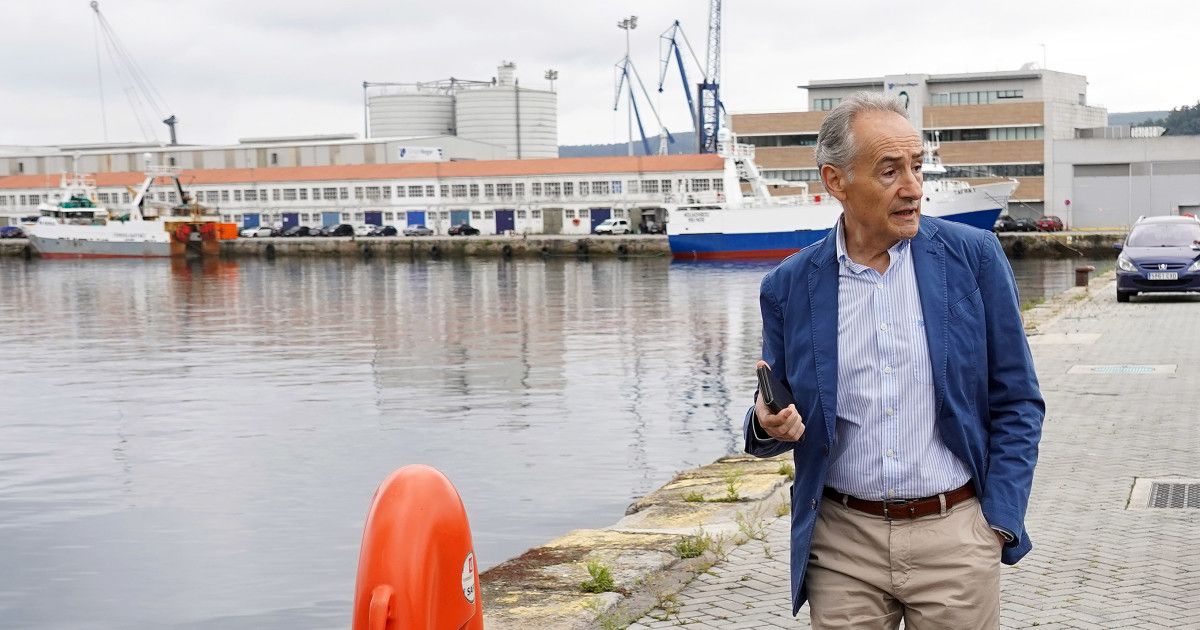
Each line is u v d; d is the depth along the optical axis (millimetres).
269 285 66375
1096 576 6180
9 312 50469
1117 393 13062
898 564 3227
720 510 8242
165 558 11688
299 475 15953
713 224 86125
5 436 20094
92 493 15172
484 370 28094
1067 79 106312
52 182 119750
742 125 111188
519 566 6719
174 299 56906
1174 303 25000
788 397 3223
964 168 97250
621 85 138750
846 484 3260
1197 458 9398
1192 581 6043
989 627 3250
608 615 5766
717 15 121625
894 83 105250
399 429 19609
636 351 32031
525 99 159875
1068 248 79312
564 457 16688
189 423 21016
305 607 9898
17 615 9953
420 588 2848
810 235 84125
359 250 101562
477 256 98562
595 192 102812
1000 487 3176
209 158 126625
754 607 5844
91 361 32156
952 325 3152
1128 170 94875
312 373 28188
